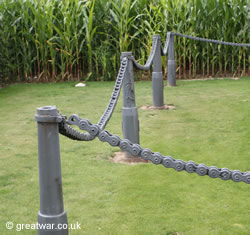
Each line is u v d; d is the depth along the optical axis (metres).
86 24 8.66
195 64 9.13
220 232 2.22
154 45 5.53
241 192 2.78
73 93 7.29
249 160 3.44
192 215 2.43
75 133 1.84
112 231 2.25
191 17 8.75
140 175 3.13
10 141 4.18
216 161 3.43
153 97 5.73
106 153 3.73
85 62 9.70
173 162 1.84
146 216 2.43
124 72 3.12
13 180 3.06
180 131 4.46
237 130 4.44
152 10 9.31
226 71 9.79
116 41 9.00
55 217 1.73
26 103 6.37
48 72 9.02
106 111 2.60
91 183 2.97
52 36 8.88
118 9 8.69
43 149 1.68
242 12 8.88
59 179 1.73
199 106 5.81
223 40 9.11
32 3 9.10
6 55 8.60
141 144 3.98
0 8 8.62
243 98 6.28
